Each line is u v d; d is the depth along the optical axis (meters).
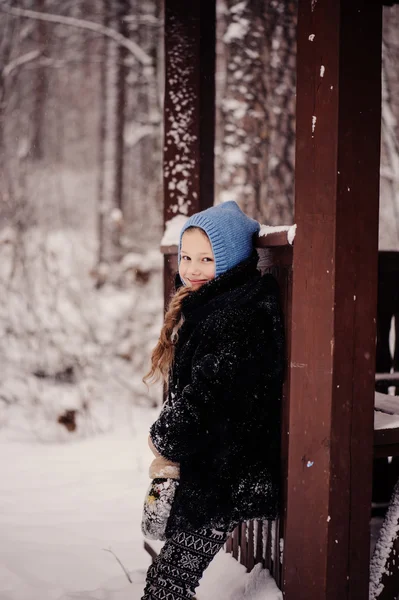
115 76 9.95
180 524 1.73
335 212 1.56
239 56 6.01
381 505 2.64
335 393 1.59
